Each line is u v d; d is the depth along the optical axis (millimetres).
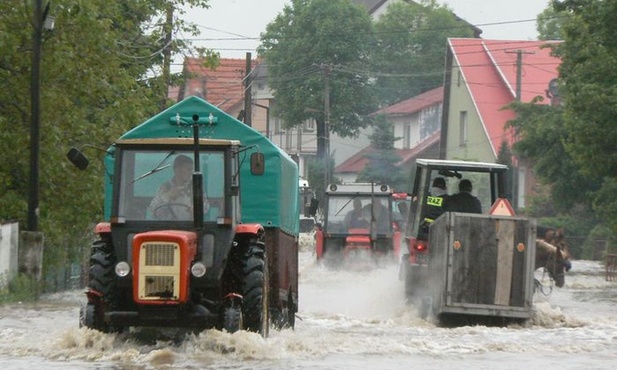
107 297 35281
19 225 67938
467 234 47375
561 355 36406
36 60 62562
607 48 86688
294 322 45750
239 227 36062
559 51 114625
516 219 47594
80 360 32500
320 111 187125
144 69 83438
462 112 176625
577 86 86438
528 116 126875
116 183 35719
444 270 47312
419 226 54312
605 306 64500
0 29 64188
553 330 45594
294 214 46188
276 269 41094
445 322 48656
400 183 186625
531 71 173500
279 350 34219
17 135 67000
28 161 67562
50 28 62562
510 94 170375
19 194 69000
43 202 68375
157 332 37188
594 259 129625
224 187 35656
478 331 44469
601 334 43719
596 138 86125
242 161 38000
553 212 141625
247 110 131125
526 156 125625
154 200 35594
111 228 35344
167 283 33219
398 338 40625
